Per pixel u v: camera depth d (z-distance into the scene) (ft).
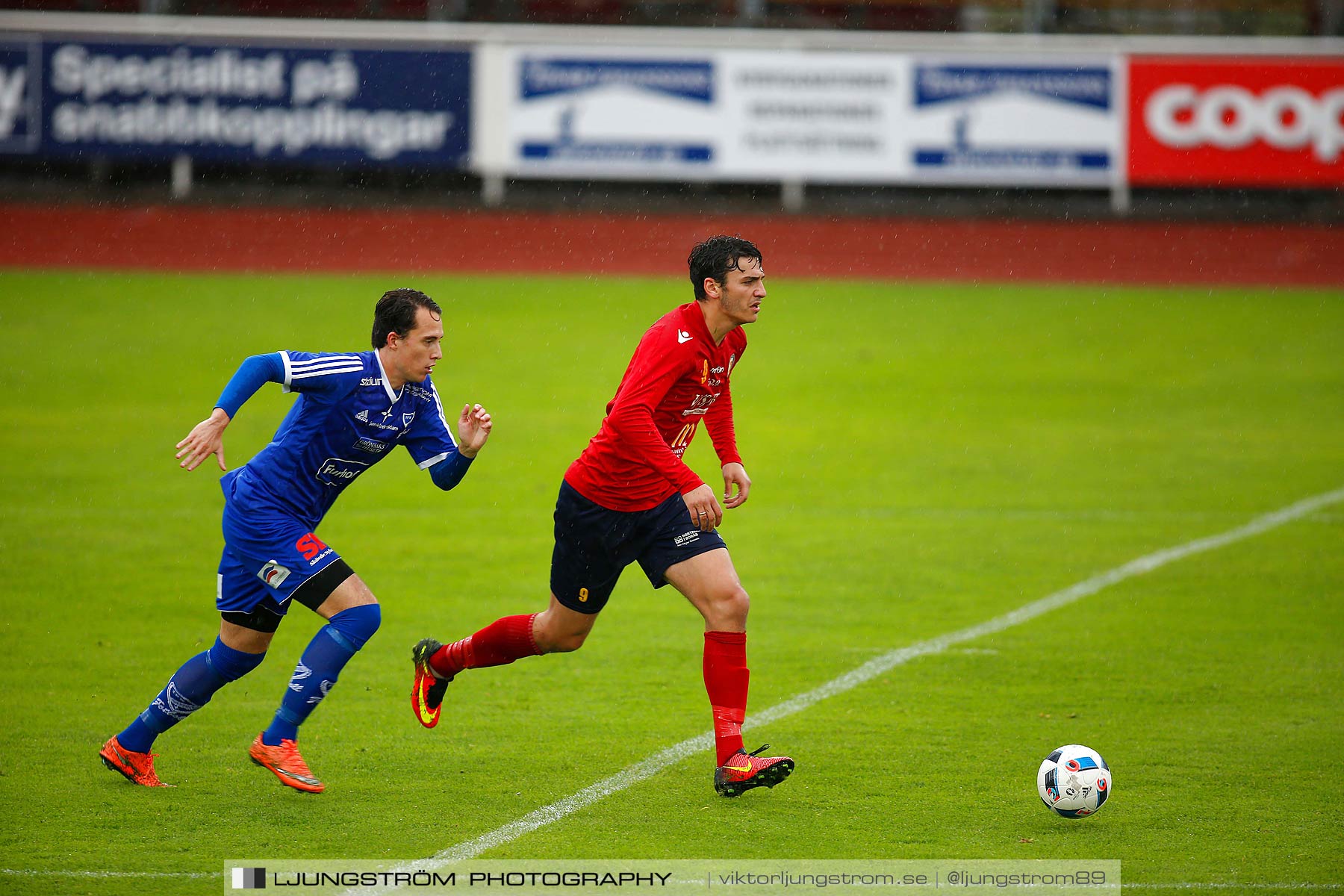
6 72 263.90
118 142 266.77
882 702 75.92
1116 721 72.23
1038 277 266.98
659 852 54.44
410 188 303.89
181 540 114.93
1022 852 54.44
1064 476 142.82
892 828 57.16
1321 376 191.83
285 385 58.65
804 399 179.52
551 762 65.77
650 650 87.20
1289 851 54.49
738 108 274.16
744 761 59.16
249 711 73.92
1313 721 72.23
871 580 105.09
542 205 301.43
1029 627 92.02
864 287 257.55
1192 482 139.64
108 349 197.88
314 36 269.23
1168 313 234.58
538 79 272.51
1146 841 55.67
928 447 155.63
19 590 99.19
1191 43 270.46
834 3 345.72
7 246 263.49
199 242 271.90
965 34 337.72
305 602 59.52
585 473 61.31
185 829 56.59
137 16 272.31
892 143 275.18
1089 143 273.95
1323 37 331.16
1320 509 127.85
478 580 104.22
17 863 52.60
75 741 67.92
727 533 120.57
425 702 67.36
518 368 192.44
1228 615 94.73
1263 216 296.30
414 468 145.18
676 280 259.80
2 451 146.41
